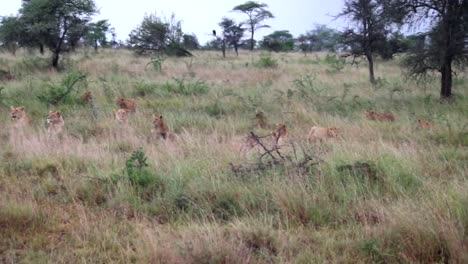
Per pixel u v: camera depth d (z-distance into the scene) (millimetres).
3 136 10773
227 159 8312
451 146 10102
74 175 7750
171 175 7480
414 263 4875
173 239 5406
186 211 6441
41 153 8844
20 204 6211
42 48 29406
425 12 17188
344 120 12734
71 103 14555
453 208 5668
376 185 6945
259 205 6461
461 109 14742
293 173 7125
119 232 5770
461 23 16391
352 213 6156
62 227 5875
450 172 8039
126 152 9430
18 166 8328
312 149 8922
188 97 16094
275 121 12969
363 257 5031
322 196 6531
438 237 5113
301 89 17281
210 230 5484
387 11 17609
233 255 4887
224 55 38969
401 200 6277
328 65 30406
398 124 12180
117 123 11820
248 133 10703
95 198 6938
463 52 16500
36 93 15609
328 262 4953
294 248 5273
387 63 33531
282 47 55812
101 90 16703
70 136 10523
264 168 7516
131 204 6648
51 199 6844
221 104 14820
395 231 5367
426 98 16531
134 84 17797
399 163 7727
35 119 12664
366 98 16938
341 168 7355
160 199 6707
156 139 10500
